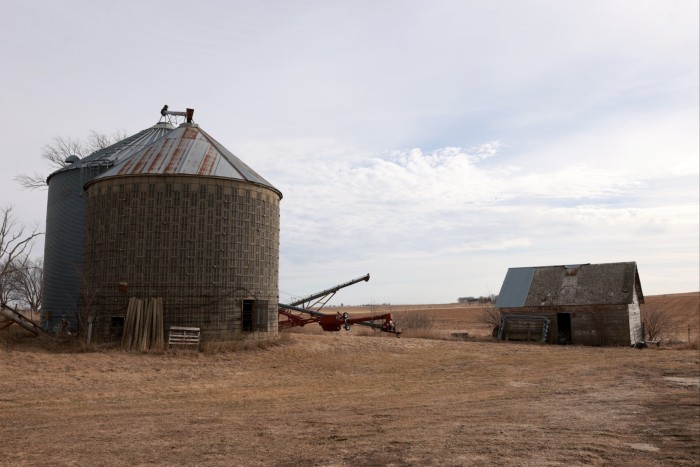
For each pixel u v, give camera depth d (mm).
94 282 27438
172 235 26781
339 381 21266
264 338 28594
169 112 39812
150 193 26953
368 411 15172
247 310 28422
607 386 20172
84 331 27266
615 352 33406
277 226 30906
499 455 10414
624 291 40375
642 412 15016
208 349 25484
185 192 27141
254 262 28609
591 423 13523
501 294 45094
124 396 16984
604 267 43312
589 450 10883
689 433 12484
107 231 27297
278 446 11109
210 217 27359
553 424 13375
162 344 25500
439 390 19312
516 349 34281
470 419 13992
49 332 31391
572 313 41188
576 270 44031
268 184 29938
